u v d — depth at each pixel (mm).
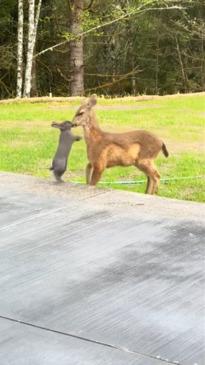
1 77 23688
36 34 21781
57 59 23891
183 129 12195
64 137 5914
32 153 9828
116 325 3322
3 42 23234
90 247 4375
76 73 20891
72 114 14281
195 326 3295
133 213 5051
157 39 26203
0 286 3816
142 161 6465
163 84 26938
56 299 3633
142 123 12781
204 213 5051
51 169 6000
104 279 3871
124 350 3090
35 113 14461
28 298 3650
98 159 6195
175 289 3719
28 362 3010
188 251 4270
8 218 5000
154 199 5445
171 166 9078
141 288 3738
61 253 4285
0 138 11141
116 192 5672
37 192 5672
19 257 4234
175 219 4895
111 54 25406
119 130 11867
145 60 26266
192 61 27375
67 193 5625
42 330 3299
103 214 5031
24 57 22828
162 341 3158
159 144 6531
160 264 4070
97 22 20312
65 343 3168
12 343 3182
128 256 4203
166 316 3402
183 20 25750
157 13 25266
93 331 3271
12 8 22703
